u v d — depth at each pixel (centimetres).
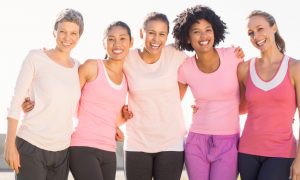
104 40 484
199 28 492
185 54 509
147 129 486
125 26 481
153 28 480
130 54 496
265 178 441
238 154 472
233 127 488
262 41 460
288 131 448
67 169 448
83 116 463
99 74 466
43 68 429
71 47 448
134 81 484
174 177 487
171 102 492
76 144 451
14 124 416
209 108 492
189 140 496
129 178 493
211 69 493
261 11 470
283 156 443
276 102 445
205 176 486
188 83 504
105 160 461
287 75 443
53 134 425
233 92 490
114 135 475
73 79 442
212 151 482
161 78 485
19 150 420
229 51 494
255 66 465
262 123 451
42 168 422
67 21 442
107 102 467
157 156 488
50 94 423
